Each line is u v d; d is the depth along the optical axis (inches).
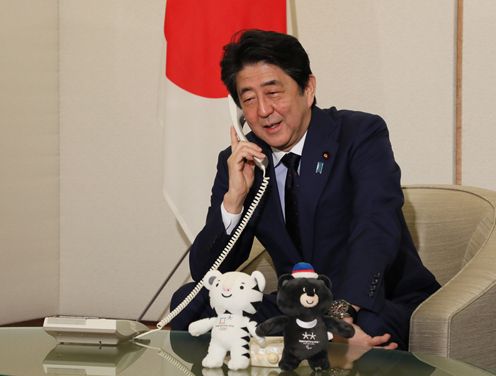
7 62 155.8
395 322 76.1
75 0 166.6
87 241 169.5
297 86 80.7
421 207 100.9
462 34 133.3
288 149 86.5
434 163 137.3
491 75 131.4
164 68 133.1
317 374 56.7
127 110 165.2
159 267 165.2
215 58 123.6
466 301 73.5
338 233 85.2
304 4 147.9
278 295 55.4
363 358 61.1
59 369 59.1
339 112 90.0
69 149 169.3
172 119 126.7
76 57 167.3
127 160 166.1
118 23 164.2
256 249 101.3
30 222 163.6
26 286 163.5
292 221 86.2
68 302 171.5
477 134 133.2
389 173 82.4
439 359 60.9
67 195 170.1
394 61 139.9
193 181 126.5
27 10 159.6
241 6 122.3
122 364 60.5
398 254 88.0
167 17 127.9
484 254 81.0
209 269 84.4
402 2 138.6
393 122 140.5
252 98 80.0
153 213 165.0
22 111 160.2
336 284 85.0
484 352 74.3
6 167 157.3
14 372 58.3
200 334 65.6
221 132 124.8
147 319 166.7
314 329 55.6
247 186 81.4
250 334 59.4
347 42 144.4
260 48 78.2
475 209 95.2
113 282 168.6
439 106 136.3
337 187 84.4
